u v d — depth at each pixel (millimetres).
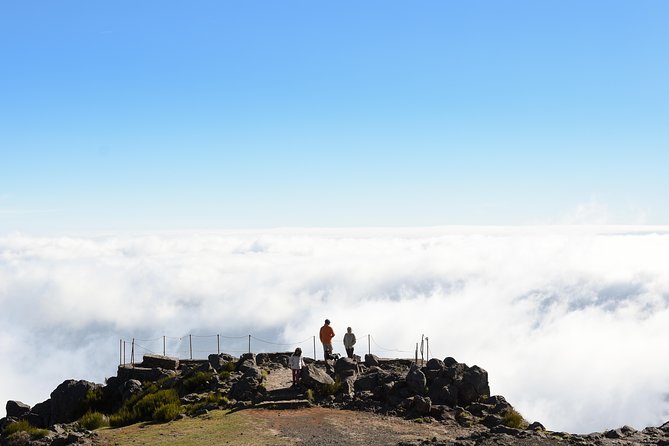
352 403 28531
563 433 23328
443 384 29016
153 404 29594
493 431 23812
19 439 25469
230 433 23938
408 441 22203
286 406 28219
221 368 34719
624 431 23391
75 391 37188
